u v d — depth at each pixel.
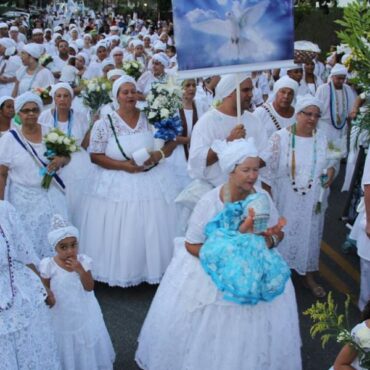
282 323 3.84
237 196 3.86
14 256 3.48
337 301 5.67
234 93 4.73
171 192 5.79
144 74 10.77
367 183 4.40
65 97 6.42
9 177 5.46
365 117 4.00
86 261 4.06
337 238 7.36
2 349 3.34
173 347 3.95
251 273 3.60
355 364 3.02
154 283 5.72
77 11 41.41
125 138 5.62
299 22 20.59
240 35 4.10
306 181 5.45
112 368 4.37
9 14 35.72
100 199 5.68
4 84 12.13
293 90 5.90
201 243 3.89
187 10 3.99
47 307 3.79
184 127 6.61
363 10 3.45
